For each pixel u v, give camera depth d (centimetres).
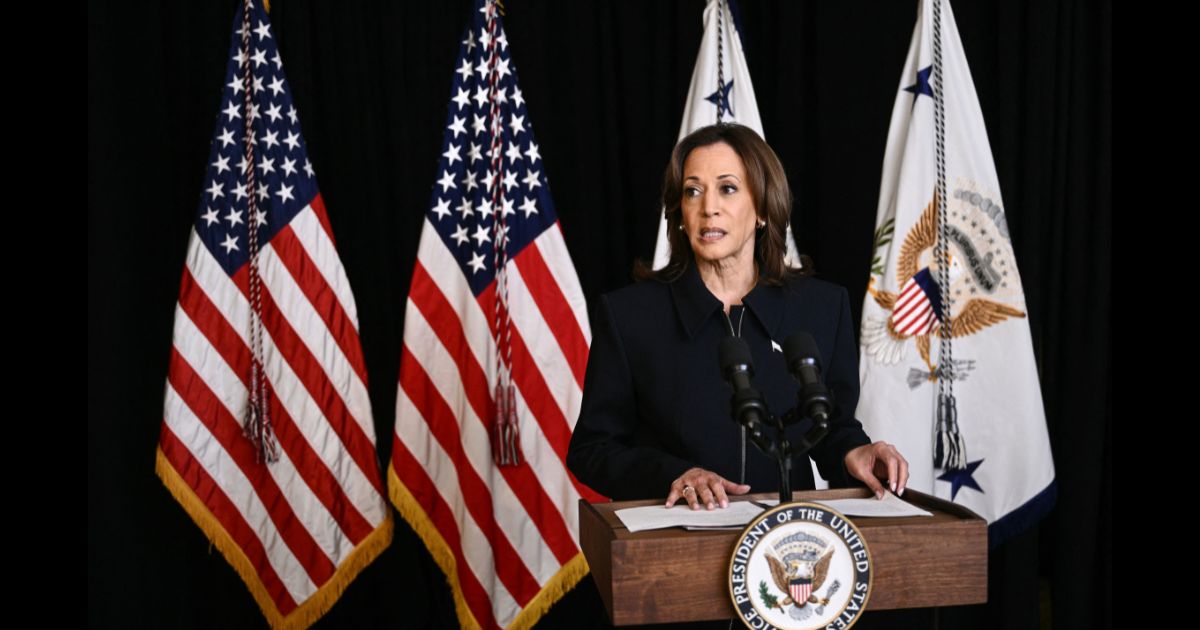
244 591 378
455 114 346
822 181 369
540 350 343
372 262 374
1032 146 355
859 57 365
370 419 346
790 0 369
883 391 332
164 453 328
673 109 378
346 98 371
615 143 376
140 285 360
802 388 150
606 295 211
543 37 375
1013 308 334
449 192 345
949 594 148
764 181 200
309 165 347
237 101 343
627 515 158
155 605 365
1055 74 357
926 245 335
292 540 338
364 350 376
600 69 377
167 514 367
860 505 163
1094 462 350
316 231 344
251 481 337
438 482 343
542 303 345
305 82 369
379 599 382
